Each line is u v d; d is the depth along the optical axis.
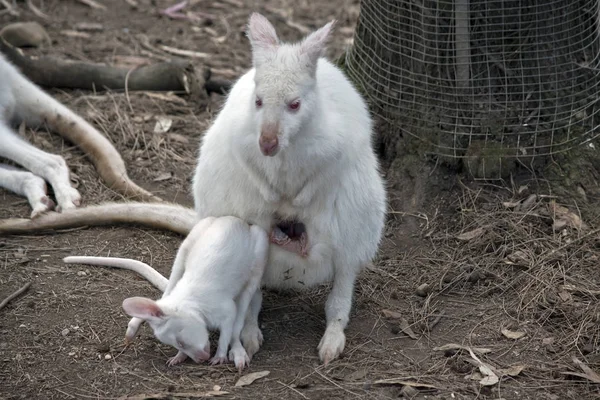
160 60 19.80
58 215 13.55
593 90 14.50
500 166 14.00
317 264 11.36
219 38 21.20
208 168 11.36
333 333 11.09
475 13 13.85
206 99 17.88
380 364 10.78
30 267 12.57
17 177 14.47
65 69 17.91
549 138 14.17
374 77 15.05
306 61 10.36
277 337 11.41
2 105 15.92
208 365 10.59
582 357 10.92
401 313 11.92
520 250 12.98
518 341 11.27
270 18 22.38
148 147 16.22
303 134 10.48
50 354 10.74
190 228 13.33
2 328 11.17
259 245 10.99
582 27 14.40
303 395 10.08
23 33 19.70
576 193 13.90
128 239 13.49
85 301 11.83
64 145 16.03
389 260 13.13
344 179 11.04
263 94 10.28
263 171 10.84
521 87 14.05
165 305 10.32
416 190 14.27
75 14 21.81
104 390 10.12
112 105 17.47
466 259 12.95
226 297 10.60
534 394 10.27
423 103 14.38
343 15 22.72
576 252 12.88
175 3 22.94
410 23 14.28
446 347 11.09
